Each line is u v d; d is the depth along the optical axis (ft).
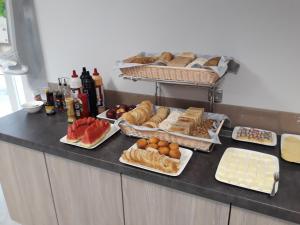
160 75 4.28
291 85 4.35
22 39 6.24
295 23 4.00
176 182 3.51
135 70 4.43
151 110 4.86
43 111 5.96
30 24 6.20
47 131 4.98
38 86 6.98
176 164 3.70
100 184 4.31
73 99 5.25
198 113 4.44
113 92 5.90
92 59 5.85
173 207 3.77
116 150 4.27
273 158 3.88
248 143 4.37
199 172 3.67
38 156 4.75
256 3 4.12
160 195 3.80
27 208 5.65
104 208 4.51
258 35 4.27
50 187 4.96
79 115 5.29
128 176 3.94
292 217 2.97
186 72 4.05
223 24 4.43
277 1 3.99
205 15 4.51
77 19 5.63
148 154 3.79
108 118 5.21
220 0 4.32
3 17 5.88
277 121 4.64
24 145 4.73
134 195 4.05
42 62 6.55
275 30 4.15
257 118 4.76
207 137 3.98
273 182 3.38
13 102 8.13
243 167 3.69
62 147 4.38
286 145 4.22
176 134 4.01
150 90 5.48
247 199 3.13
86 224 4.93
